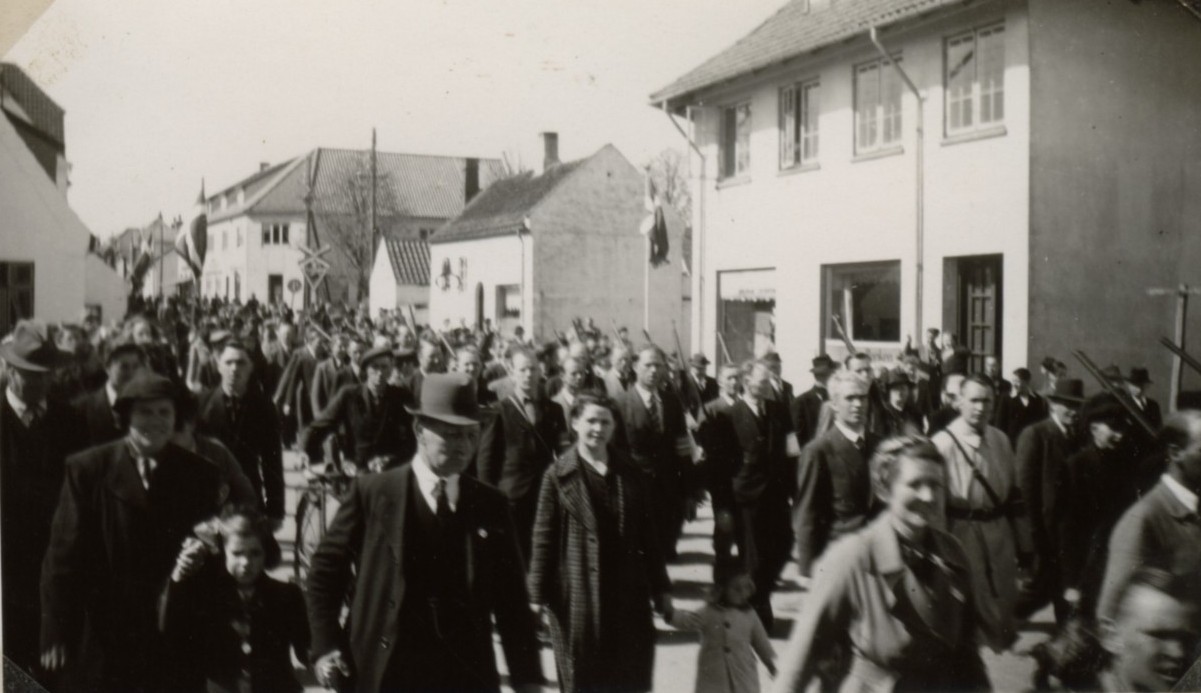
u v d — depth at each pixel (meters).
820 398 7.66
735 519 6.11
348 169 25.58
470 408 3.59
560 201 26.11
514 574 3.62
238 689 3.91
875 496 5.03
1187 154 12.98
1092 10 12.25
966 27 12.61
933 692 3.24
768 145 15.88
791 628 6.22
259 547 3.98
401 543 3.48
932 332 11.32
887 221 13.68
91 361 5.47
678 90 16.77
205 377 7.86
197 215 14.76
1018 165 11.95
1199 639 4.32
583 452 4.15
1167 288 12.70
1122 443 5.25
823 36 14.04
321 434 6.18
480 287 27.00
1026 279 11.85
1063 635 4.62
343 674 3.48
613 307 26.50
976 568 4.97
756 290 16.30
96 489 4.12
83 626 4.07
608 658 4.01
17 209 13.41
